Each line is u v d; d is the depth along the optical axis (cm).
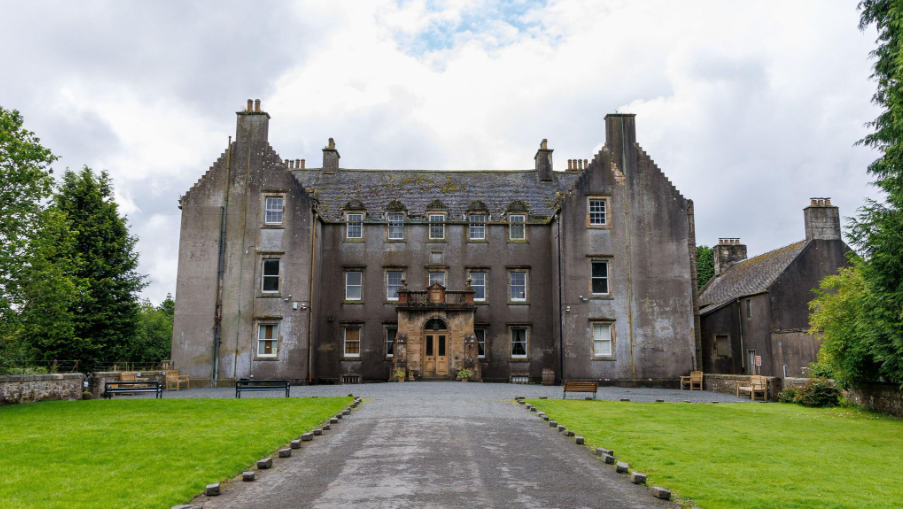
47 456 1229
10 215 2281
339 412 1836
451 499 959
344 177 4247
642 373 3438
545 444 1406
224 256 3462
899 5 1848
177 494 959
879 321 1923
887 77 1986
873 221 1891
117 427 1577
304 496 976
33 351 3419
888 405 2127
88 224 3678
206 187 3531
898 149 1845
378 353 3703
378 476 1100
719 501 952
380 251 3819
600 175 3616
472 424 1659
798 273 3647
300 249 3475
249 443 1357
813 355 3056
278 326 3406
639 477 1070
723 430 1647
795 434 1617
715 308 4116
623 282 3522
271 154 3556
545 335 3762
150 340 4825
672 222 3588
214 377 3350
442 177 4266
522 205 3891
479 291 3816
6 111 2350
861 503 940
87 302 3569
